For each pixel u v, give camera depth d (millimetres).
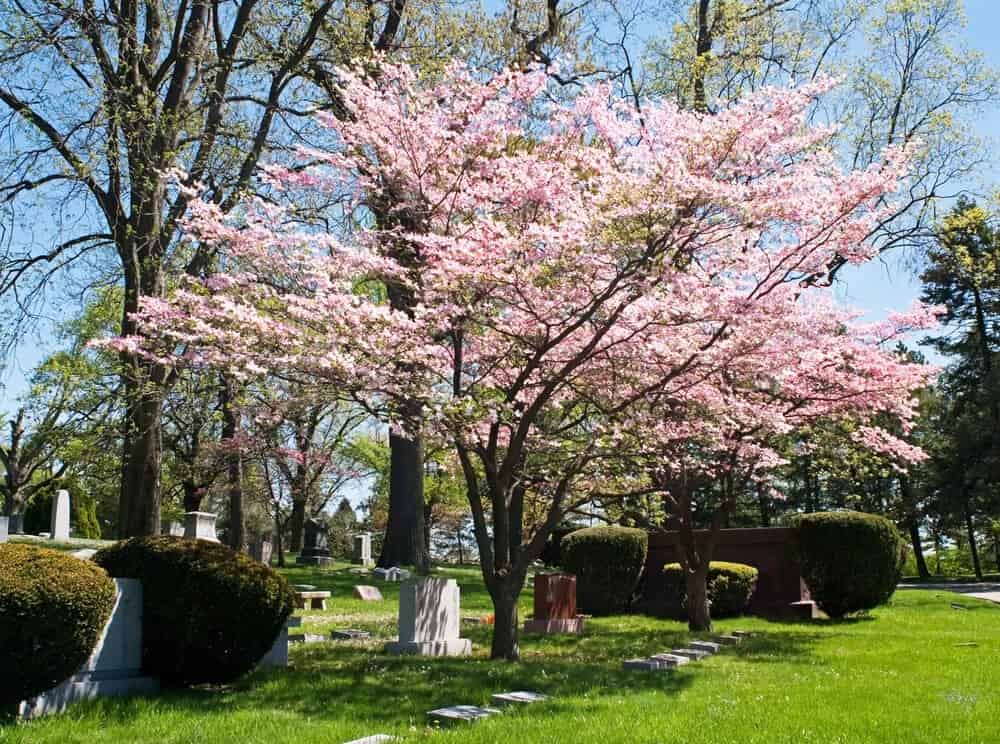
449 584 12367
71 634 7012
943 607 18703
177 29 15602
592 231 9594
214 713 7477
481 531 11352
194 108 15797
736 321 9898
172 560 8398
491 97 11305
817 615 17672
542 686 9047
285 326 9938
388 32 16953
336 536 47812
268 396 13109
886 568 16484
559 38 19906
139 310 12852
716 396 12062
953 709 7652
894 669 10094
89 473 20688
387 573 23562
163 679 8500
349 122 11641
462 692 8648
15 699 7004
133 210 14836
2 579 6770
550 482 12852
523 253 9898
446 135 10898
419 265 11242
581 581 18922
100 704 7438
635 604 19109
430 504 41875
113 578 8156
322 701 8156
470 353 11773
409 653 11539
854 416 14281
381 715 7672
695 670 10125
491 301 10664
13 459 40594
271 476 36812
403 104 11547
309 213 13133
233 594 8336
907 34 23250
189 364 10781
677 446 12602
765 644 12812
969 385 41812
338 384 10195
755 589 19000
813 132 10828
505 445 14234
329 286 10352
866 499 40219
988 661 10492
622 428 10977
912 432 39312
